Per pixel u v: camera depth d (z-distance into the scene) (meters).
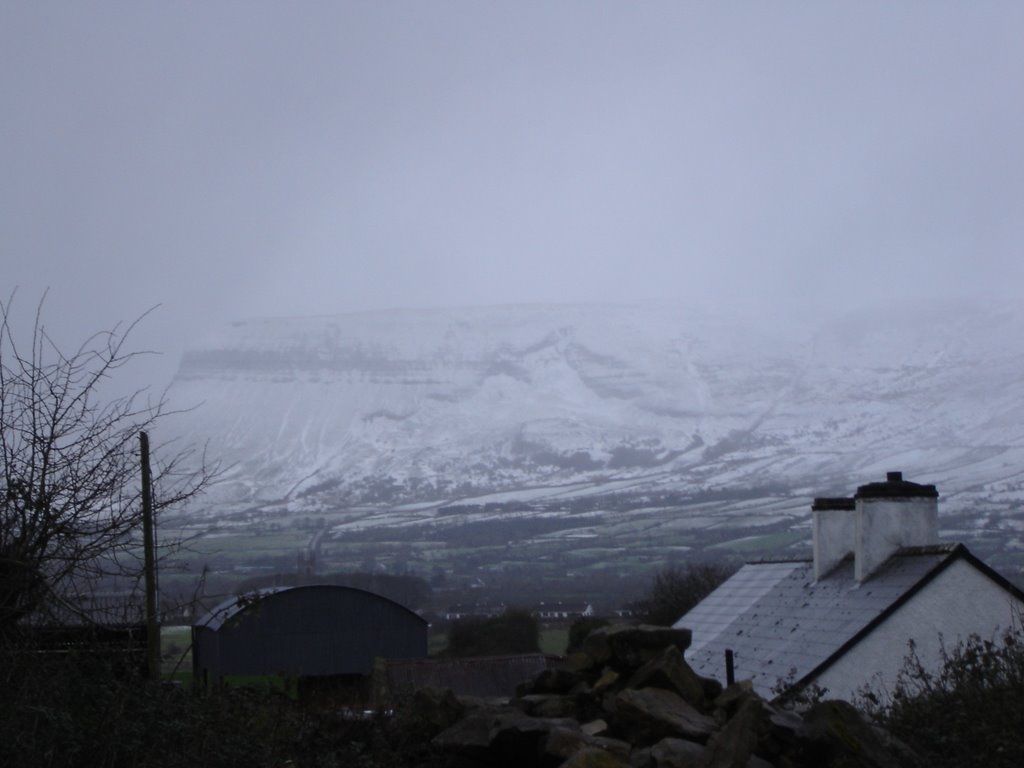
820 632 17.12
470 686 26.12
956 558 16.55
